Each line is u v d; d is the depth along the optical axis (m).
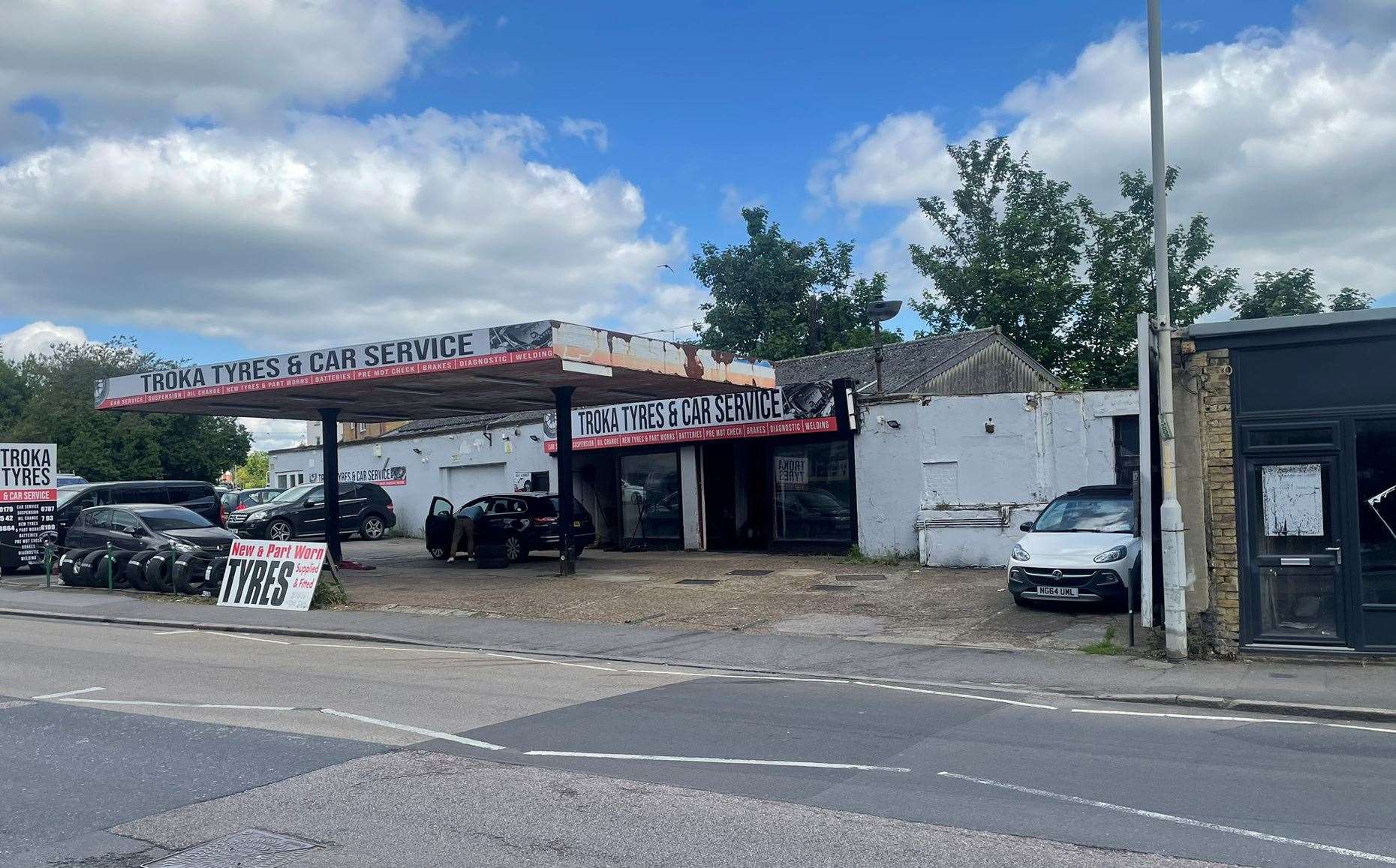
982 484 20.30
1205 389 11.30
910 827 5.92
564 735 8.27
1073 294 33.97
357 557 26.88
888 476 21.31
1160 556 13.14
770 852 5.54
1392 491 10.67
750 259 41.81
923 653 12.09
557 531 23.59
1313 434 10.95
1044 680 10.52
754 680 10.88
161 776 7.23
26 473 23.62
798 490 23.33
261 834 5.97
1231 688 9.88
